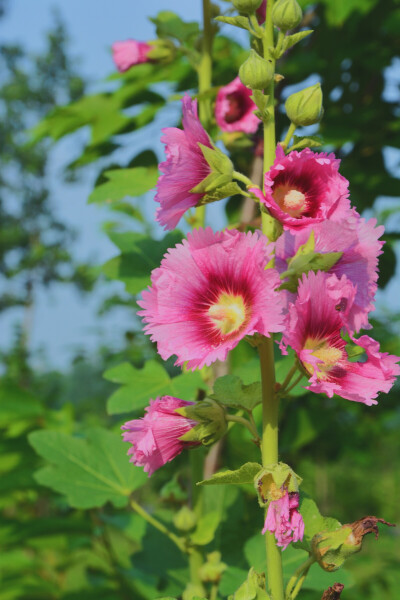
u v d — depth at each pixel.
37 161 10.69
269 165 0.84
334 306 0.80
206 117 1.16
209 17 1.16
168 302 0.81
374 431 1.91
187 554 1.09
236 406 0.85
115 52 1.21
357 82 1.60
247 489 1.16
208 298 0.81
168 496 1.13
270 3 0.87
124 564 1.44
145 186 1.11
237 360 1.25
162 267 0.81
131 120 1.32
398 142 1.47
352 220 0.82
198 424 0.84
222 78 1.36
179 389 1.06
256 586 0.80
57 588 1.72
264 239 0.80
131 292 1.10
